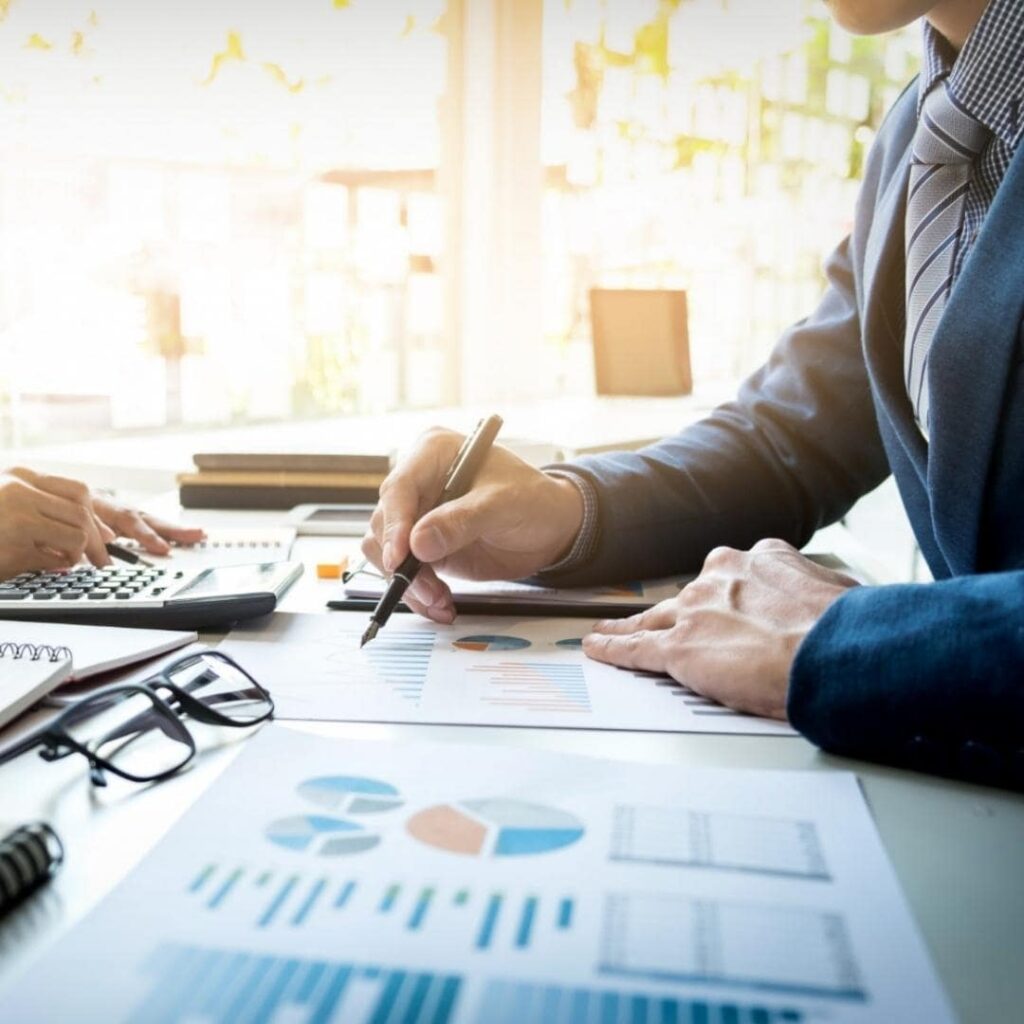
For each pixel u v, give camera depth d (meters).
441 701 0.60
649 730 0.56
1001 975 0.34
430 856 0.40
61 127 1.89
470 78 2.45
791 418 1.03
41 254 1.89
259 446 1.50
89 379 1.96
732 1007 0.31
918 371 0.87
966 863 0.42
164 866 0.39
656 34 2.72
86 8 1.89
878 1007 0.31
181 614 0.74
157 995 0.31
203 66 2.04
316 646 0.71
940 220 0.86
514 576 0.87
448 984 0.32
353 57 2.24
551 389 2.70
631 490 0.91
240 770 0.48
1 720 0.53
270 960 0.33
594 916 0.36
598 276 2.74
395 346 2.42
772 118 3.02
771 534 0.99
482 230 2.53
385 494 0.83
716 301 2.99
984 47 0.80
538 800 0.45
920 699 0.50
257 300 2.17
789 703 0.54
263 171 2.15
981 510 0.74
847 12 0.85
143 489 1.43
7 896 0.37
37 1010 0.30
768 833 0.42
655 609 0.71
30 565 0.86
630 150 2.74
